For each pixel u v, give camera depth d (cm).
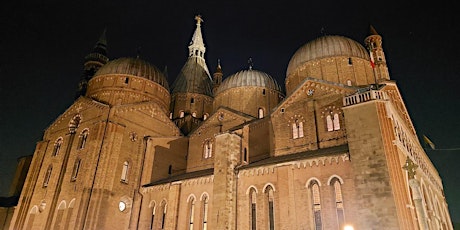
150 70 5206
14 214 4434
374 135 2581
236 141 3612
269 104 5116
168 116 5334
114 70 4931
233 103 5159
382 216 2306
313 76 4291
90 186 3828
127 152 4294
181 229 3559
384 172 2423
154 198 4044
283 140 3688
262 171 3206
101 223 3753
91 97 4872
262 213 3059
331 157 2792
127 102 4756
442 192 4397
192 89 6222
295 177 2950
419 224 2306
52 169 4509
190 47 7431
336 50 4319
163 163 4594
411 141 3303
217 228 3139
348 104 2848
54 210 4081
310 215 2738
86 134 4388
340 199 2675
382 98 2739
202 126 4941
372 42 4078
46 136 5009
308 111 3612
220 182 3347
